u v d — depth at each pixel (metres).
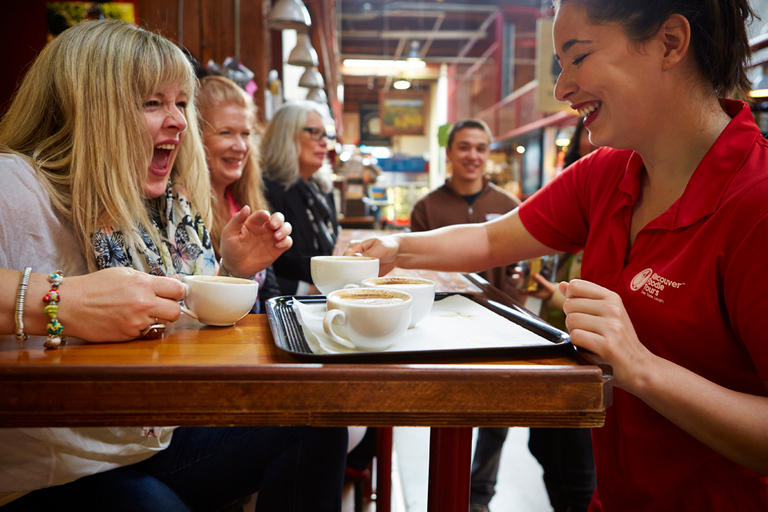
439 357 0.69
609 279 1.01
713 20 0.82
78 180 0.96
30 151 0.99
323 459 1.04
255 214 1.06
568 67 0.91
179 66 1.07
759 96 1.49
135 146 1.03
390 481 1.58
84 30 1.01
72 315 0.73
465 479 0.70
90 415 0.60
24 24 3.23
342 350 0.71
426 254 1.26
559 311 2.11
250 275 1.13
